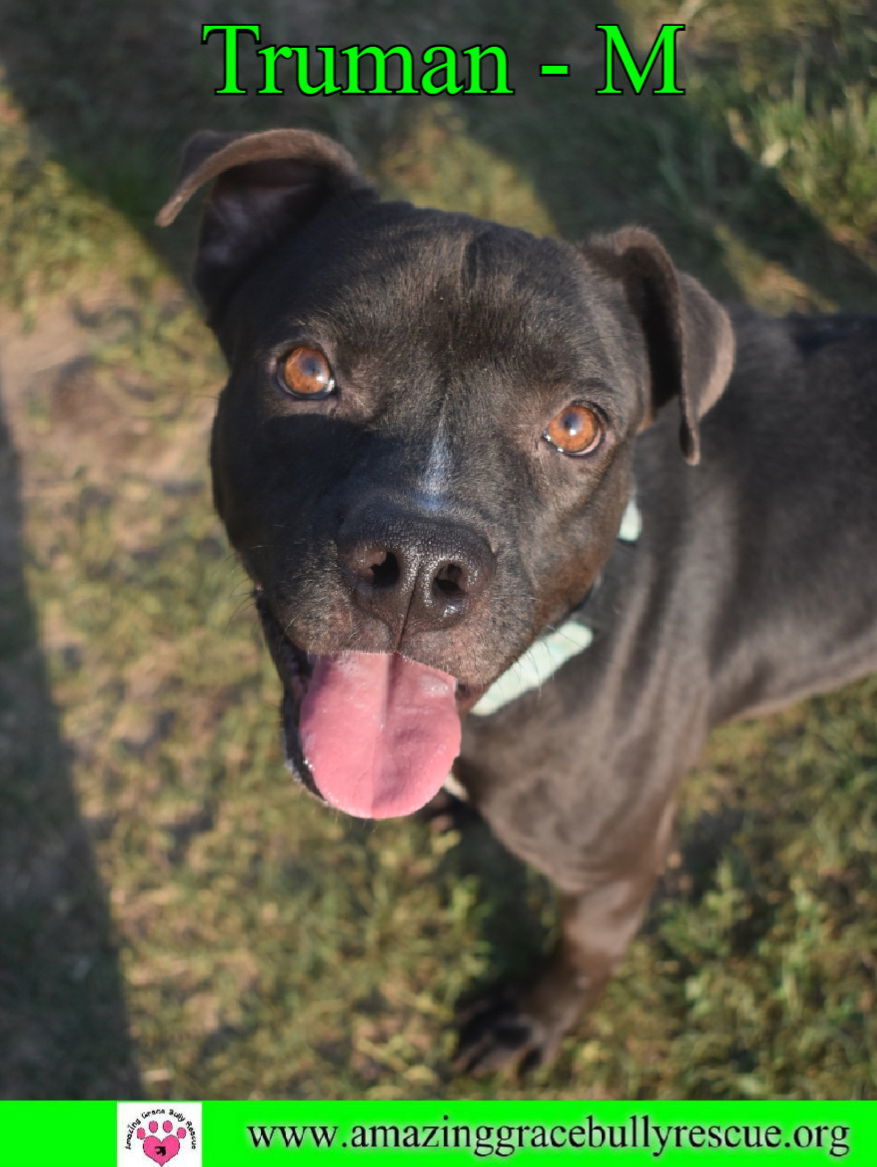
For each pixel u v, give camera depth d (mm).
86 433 684
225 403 381
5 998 547
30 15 810
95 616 634
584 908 471
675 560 441
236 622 635
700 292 403
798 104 774
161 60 802
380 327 339
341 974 563
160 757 606
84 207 736
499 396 341
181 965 561
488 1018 542
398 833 593
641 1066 546
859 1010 554
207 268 412
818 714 628
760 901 583
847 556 459
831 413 462
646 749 434
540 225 771
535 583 358
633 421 381
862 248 771
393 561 308
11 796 590
